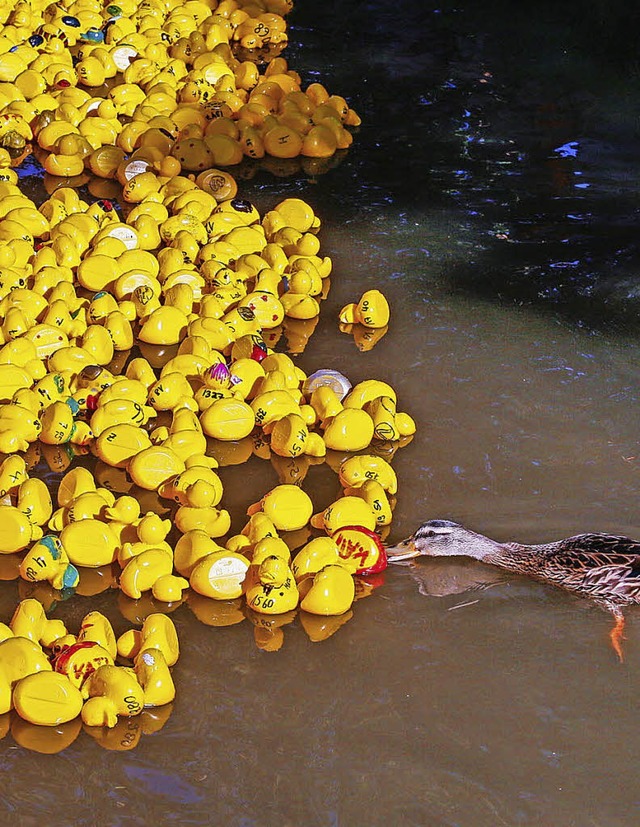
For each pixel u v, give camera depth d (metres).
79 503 5.54
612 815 4.04
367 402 6.55
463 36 13.00
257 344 6.89
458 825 4.02
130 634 4.84
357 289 8.12
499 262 8.48
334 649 4.88
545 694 4.58
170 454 6.00
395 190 9.62
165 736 4.46
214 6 13.05
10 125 10.12
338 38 12.90
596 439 6.39
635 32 12.89
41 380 6.50
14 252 7.79
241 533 5.50
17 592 5.30
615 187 9.63
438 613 5.05
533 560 5.24
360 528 5.37
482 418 6.62
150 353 7.29
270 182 9.70
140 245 8.34
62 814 4.13
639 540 5.50
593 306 7.89
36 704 4.47
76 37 11.88
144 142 9.79
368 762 4.29
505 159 10.16
